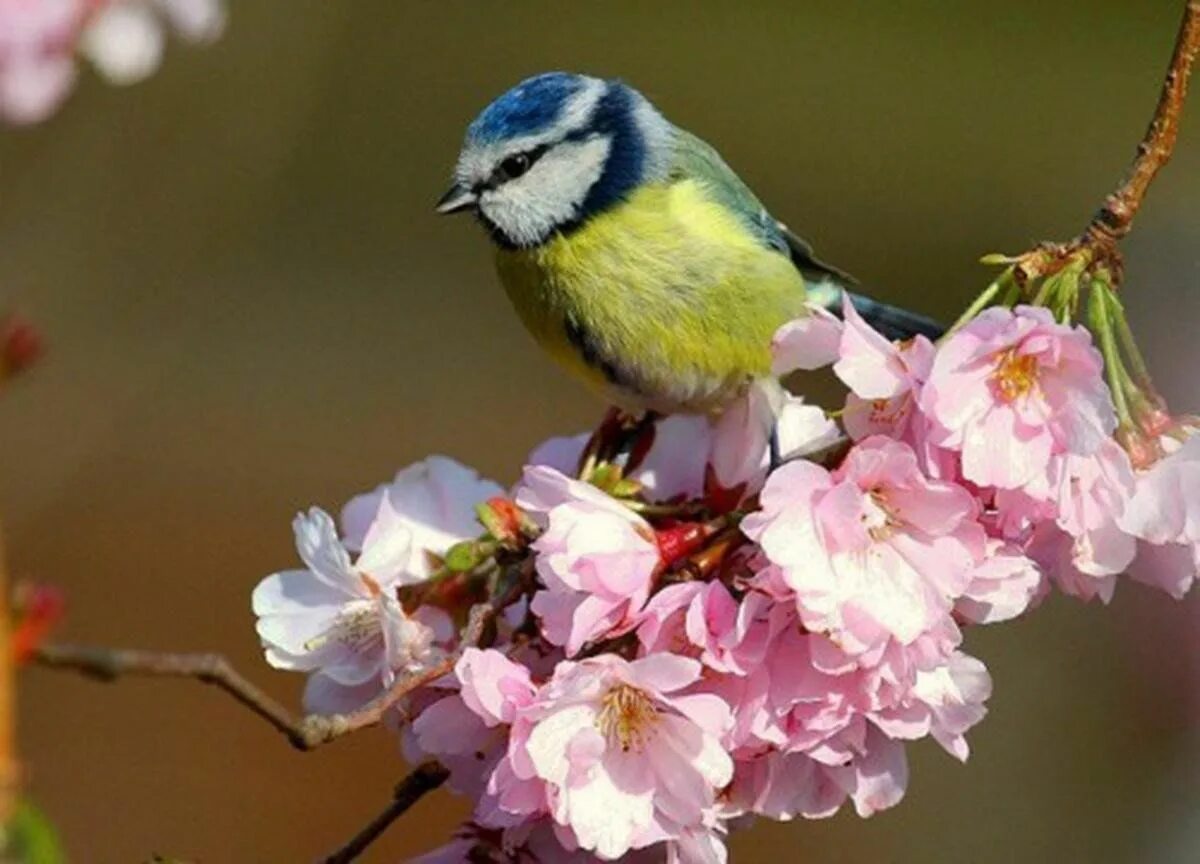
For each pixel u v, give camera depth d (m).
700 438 5.29
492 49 19.34
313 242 16.86
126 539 13.20
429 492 4.96
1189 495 4.39
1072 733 11.57
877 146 18.77
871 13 20.59
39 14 2.89
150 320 12.27
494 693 4.20
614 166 7.00
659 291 6.92
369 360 15.90
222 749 11.20
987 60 19.72
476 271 17.00
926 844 11.30
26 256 11.35
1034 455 4.23
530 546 4.49
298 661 4.69
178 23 2.99
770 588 4.25
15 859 2.79
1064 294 4.50
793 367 4.56
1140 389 4.53
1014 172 18.33
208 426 14.48
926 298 16.97
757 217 7.15
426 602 4.73
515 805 4.24
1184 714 11.30
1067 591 4.53
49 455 11.87
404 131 17.91
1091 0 20.17
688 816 4.18
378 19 18.52
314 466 14.61
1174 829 10.99
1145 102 18.95
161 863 4.12
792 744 4.34
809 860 11.16
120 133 11.61
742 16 20.66
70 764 10.94
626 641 4.43
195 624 12.48
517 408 15.79
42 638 2.94
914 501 4.27
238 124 12.19
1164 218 14.12
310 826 10.80
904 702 4.38
